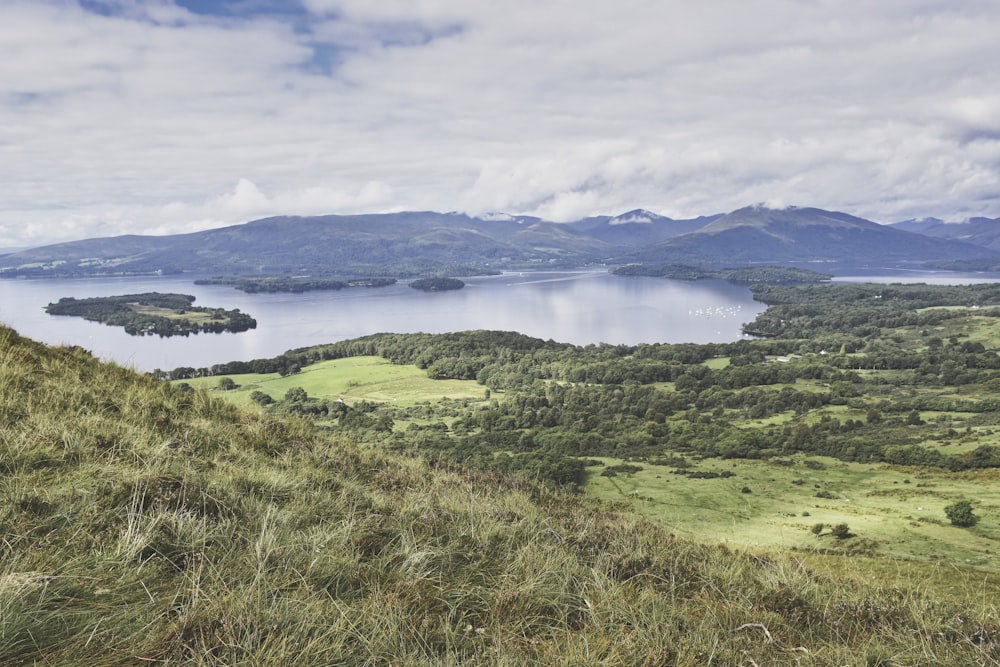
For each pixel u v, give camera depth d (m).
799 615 4.73
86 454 5.19
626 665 3.15
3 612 2.58
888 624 4.72
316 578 3.64
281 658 2.65
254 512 4.70
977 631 4.60
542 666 3.06
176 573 3.49
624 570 5.30
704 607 4.51
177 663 2.58
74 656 2.52
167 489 4.61
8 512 3.72
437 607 3.64
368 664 2.82
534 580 4.18
